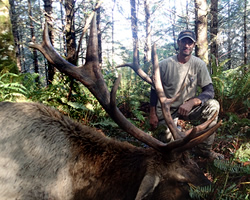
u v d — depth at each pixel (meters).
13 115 1.42
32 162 1.33
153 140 1.43
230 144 2.25
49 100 2.75
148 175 1.30
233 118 2.51
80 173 1.42
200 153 2.11
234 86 3.08
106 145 1.50
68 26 4.82
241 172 1.66
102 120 2.62
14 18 9.34
